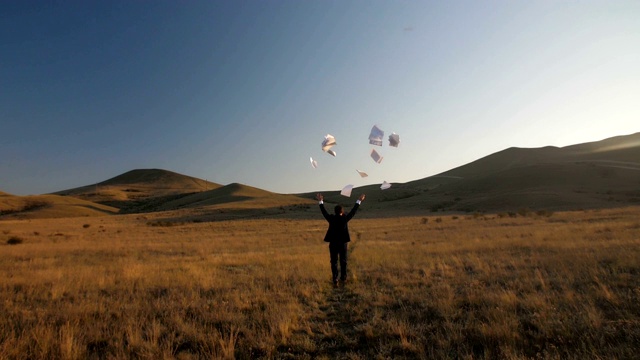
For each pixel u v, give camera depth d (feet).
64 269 39.11
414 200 329.31
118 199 648.38
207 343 16.55
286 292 26.14
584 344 14.46
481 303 20.99
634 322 16.38
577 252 36.47
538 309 19.30
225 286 28.25
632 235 48.60
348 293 25.99
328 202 377.09
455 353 14.92
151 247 69.87
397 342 16.11
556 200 208.54
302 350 16.07
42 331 17.30
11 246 76.64
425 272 30.99
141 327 18.62
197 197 495.41
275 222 176.24
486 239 57.21
